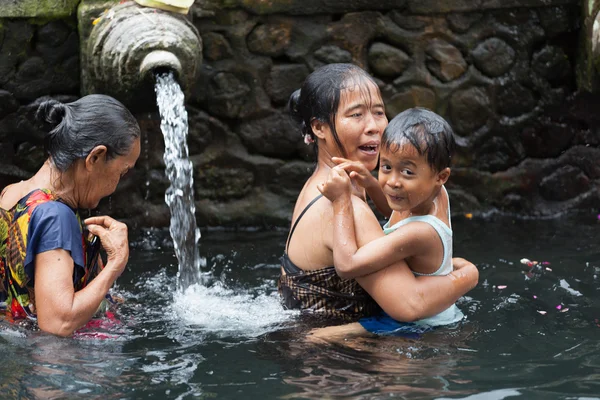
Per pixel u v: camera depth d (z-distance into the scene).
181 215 5.82
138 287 5.09
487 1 6.74
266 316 4.38
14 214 4.07
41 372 3.59
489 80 6.90
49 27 6.11
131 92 5.82
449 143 4.00
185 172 5.79
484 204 7.06
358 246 4.09
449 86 6.87
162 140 6.61
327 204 4.29
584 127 7.04
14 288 4.15
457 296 4.16
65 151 4.01
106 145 4.01
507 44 6.88
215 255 5.89
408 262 4.22
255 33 6.59
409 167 3.96
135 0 5.84
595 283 4.97
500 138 7.00
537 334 4.10
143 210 6.65
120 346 3.96
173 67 5.57
